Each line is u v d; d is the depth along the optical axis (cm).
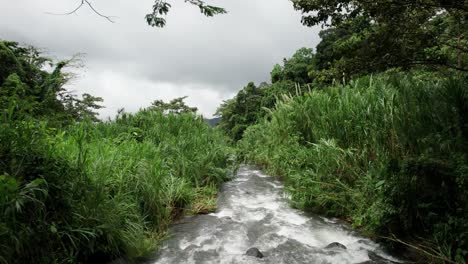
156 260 366
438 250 339
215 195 632
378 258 366
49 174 315
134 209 418
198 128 992
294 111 804
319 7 462
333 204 514
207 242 413
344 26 505
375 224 402
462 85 448
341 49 520
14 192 260
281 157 739
